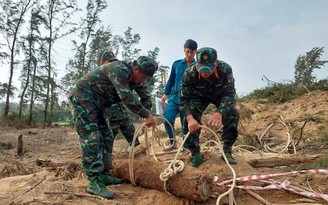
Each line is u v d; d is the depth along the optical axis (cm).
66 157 923
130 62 395
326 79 1394
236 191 385
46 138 1612
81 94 391
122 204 372
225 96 423
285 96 1336
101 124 421
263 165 469
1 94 2588
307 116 948
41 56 2828
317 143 678
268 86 1464
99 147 397
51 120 2912
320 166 475
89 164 389
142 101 456
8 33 2648
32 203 376
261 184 399
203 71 387
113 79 377
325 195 360
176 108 598
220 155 482
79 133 392
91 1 3366
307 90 1341
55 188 419
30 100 2798
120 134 1267
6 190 434
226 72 418
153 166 400
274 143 720
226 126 451
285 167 491
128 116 544
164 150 552
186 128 455
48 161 727
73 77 3397
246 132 816
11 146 1327
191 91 440
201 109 452
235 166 447
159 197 383
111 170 439
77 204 372
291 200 372
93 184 391
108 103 411
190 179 351
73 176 482
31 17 2720
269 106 1232
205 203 366
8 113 2653
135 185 416
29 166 738
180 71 595
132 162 404
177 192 362
